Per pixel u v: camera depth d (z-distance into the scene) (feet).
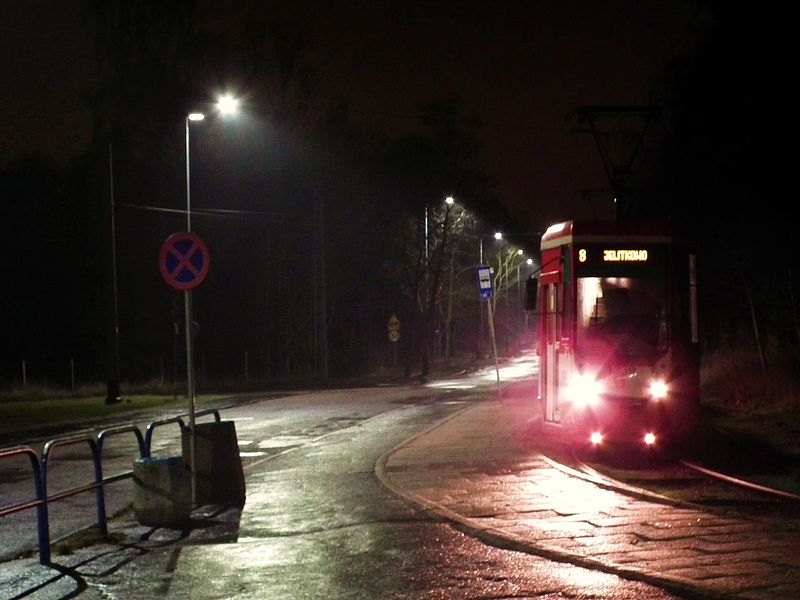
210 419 96.32
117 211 200.03
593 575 30.27
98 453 40.34
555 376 64.28
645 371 61.00
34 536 41.16
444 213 216.74
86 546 37.88
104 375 188.85
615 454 58.75
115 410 117.08
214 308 203.41
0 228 202.69
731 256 96.78
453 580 30.32
